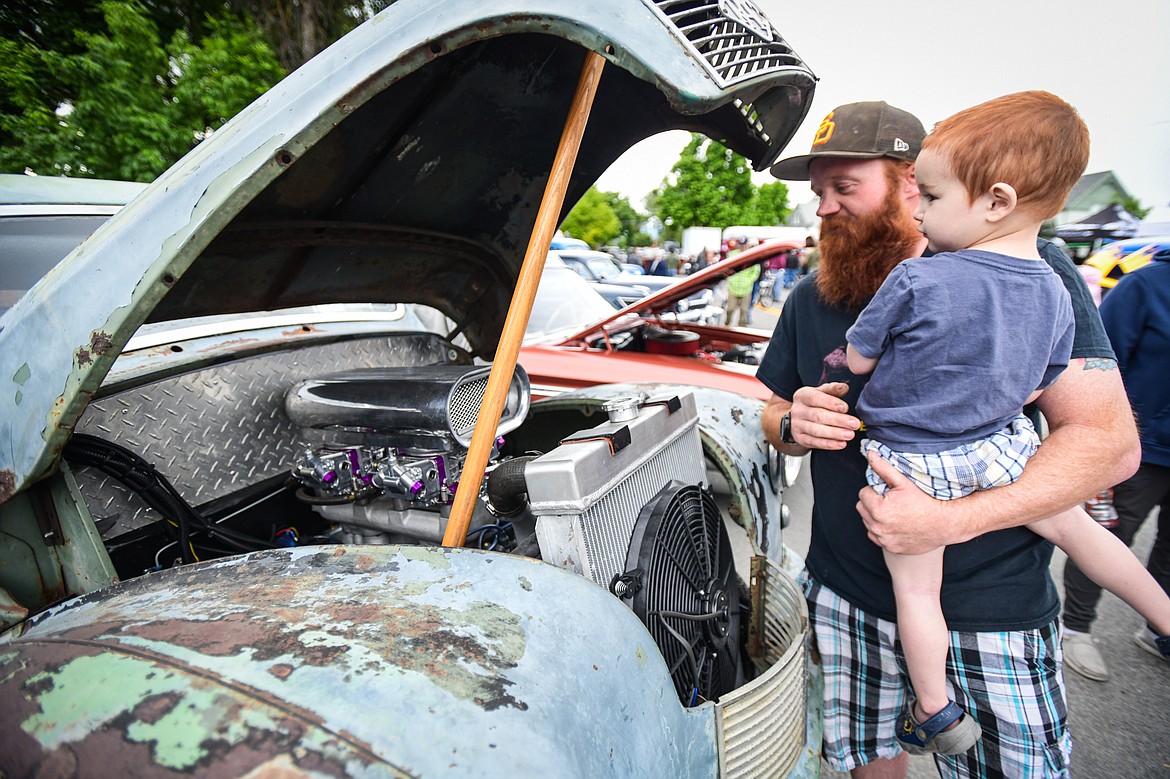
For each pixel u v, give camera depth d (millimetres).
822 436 1265
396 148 1291
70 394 939
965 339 1052
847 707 1414
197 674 674
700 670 1140
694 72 871
